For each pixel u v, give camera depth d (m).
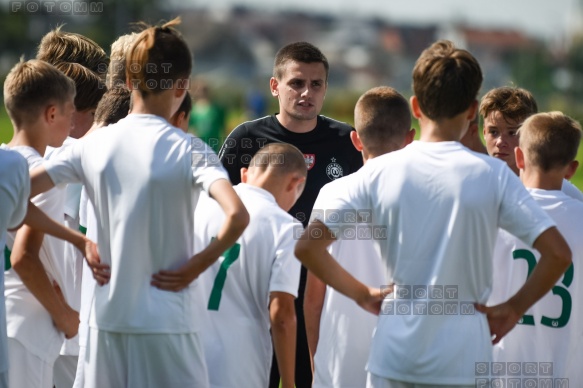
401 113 16.14
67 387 17.45
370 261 15.27
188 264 13.54
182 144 13.77
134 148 13.70
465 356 12.84
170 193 13.56
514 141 19.00
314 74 19.83
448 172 13.03
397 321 13.11
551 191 15.38
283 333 15.23
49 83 15.51
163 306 13.61
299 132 20.11
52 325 16.16
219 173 13.50
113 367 13.84
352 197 13.39
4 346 14.45
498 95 19.06
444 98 13.20
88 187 14.08
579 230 15.23
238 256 15.48
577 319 15.35
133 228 13.55
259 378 15.70
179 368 13.73
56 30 20.59
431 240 12.98
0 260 14.27
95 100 18.36
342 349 15.28
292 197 16.36
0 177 13.76
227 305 15.48
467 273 12.98
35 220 14.20
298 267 15.49
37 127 15.55
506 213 13.01
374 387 13.27
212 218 15.64
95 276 13.98
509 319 13.16
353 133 17.02
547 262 12.88
